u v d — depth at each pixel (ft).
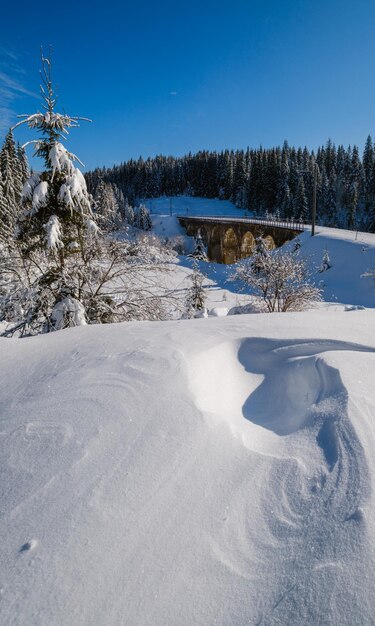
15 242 25.05
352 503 5.32
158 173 451.12
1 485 6.21
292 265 42.22
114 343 11.59
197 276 52.47
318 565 4.54
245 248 183.42
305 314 15.58
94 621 4.12
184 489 5.91
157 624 4.08
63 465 6.49
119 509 5.56
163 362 9.66
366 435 6.61
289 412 8.52
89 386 8.92
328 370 8.94
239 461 6.50
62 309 24.50
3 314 25.82
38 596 4.41
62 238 24.71
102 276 28.12
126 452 6.68
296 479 5.99
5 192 74.59
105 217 26.84
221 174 405.59
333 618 3.93
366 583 4.22
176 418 7.48
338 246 110.52
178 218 287.89
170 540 5.08
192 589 4.44
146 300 29.86
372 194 263.70
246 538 5.10
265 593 4.33
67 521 5.40
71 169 23.04
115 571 4.67
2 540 5.19
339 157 323.37
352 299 87.86
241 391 9.62
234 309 42.47
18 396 9.14
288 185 274.98
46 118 22.50
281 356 10.89
